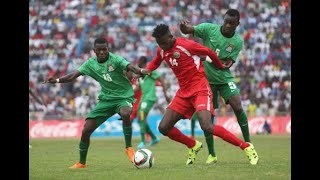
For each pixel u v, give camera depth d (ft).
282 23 272.72
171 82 242.37
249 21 272.72
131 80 91.86
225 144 146.20
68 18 272.92
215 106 92.27
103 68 84.58
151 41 265.34
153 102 147.95
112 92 86.22
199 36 88.94
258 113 242.78
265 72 253.44
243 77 250.78
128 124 87.51
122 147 141.28
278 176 65.10
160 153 115.65
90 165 88.28
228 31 85.97
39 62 257.34
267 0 279.28
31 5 275.59
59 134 212.23
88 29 269.64
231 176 65.98
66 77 85.20
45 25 269.64
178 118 80.43
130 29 269.64
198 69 80.18
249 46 263.08
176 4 279.08
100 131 214.07
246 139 89.92
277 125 223.10
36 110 231.91
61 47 263.08
